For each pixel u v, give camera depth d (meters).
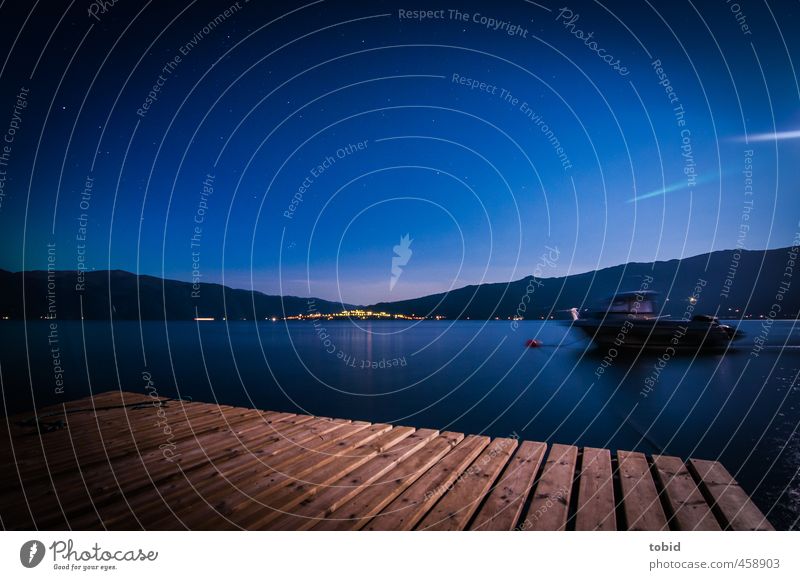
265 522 2.65
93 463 3.60
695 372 23.14
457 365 28.17
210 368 27.19
